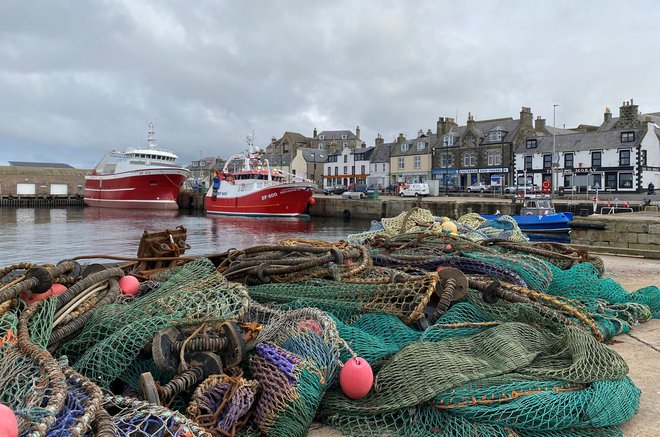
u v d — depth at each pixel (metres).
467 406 2.68
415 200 46.34
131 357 2.72
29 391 1.99
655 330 5.01
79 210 59.12
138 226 38.94
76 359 2.99
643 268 9.94
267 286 4.15
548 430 2.71
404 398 2.75
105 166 68.69
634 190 51.81
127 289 3.92
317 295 3.97
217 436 2.45
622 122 55.31
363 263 4.73
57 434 1.69
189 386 2.58
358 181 86.50
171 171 59.47
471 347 3.33
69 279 3.79
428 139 74.25
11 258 22.08
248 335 3.10
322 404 2.95
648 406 3.26
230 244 29.30
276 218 48.62
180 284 3.60
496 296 4.09
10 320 2.65
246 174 51.28
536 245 7.63
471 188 60.62
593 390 2.76
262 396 2.69
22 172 84.69
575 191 54.84
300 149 96.31
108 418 1.87
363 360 2.86
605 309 4.92
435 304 4.19
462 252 5.64
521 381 2.84
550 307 4.20
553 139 57.69
